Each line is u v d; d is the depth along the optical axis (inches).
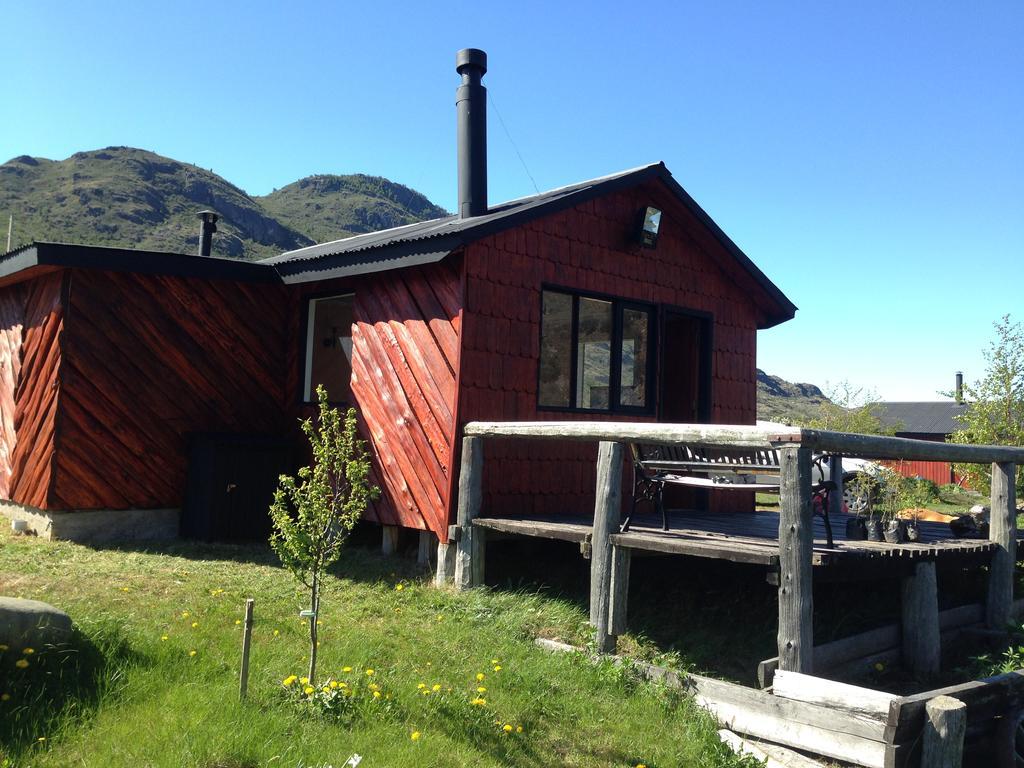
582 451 350.9
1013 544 299.1
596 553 246.4
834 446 214.4
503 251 320.2
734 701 202.2
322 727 163.3
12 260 352.8
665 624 279.9
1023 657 254.7
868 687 238.8
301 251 472.1
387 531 343.3
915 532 273.4
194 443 364.5
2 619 172.6
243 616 235.6
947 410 1897.1
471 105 390.9
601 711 200.7
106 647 186.9
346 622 242.8
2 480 388.8
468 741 169.0
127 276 358.3
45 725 151.7
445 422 308.3
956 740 167.0
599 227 359.3
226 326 386.9
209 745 148.1
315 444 191.0
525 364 327.6
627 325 376.8
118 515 354.6
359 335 360.8
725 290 418.6
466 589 288.5
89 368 346.0
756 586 313.0
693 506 398.6
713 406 405.1
